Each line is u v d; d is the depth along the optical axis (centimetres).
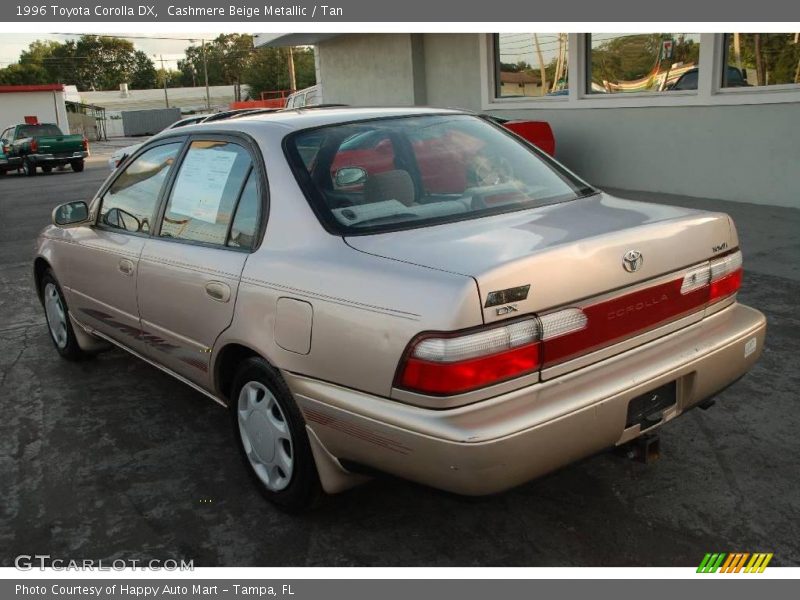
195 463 365
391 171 312
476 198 311
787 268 627
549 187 332
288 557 288
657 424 270
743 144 894
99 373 493
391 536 298
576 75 1103
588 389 246
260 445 312
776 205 873
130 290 386
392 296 241
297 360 274
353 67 1636
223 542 300
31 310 657
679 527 293
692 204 912
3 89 3628
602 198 331
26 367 511
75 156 2491
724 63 909
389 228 283
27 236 1071
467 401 230
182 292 338
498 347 231
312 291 267
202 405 434
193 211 349
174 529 310
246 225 312
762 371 432
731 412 385
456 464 228
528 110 1205
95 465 367
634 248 260
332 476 283
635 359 265
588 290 248
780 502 306
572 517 304
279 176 302
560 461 242
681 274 279
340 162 308
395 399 242
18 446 391
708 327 294
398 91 1499
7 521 321
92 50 9950
